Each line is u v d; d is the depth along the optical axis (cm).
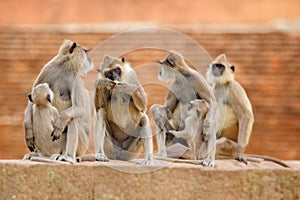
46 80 1287
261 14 3192
